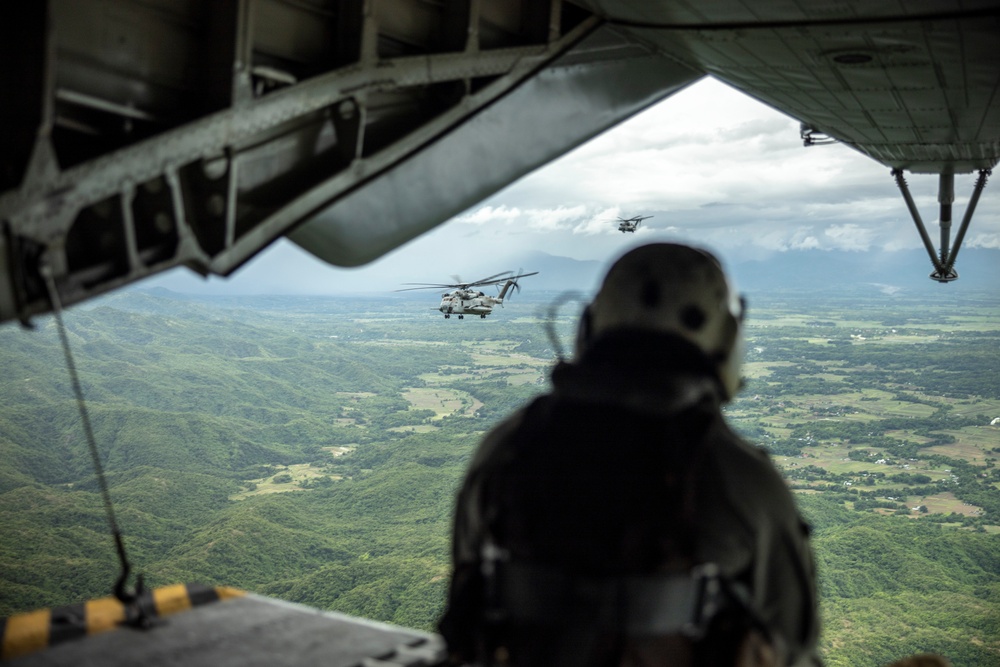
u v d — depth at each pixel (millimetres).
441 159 4344
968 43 5219
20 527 199375
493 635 1338
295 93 3416
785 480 1468
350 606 155875
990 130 7902
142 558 191000
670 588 1244
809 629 1446
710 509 1302
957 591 147500
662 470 1304
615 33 5191
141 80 3080
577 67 4984
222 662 2266
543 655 1277
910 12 4828
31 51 2541
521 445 1413
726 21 5035
